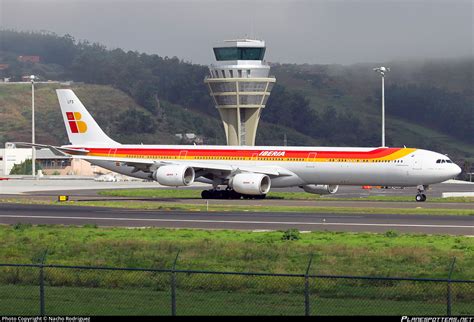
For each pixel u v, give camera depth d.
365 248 139.12
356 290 105.62
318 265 123.81
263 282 110.56
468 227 172.25
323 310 93.62
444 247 141.38
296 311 93.06
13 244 150.88
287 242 147.88
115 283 111.50
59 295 102.81
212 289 107.25
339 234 159.12
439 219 188.62
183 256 133.88
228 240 151.12
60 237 159.00
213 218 194.75
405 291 104.38
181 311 93.19
